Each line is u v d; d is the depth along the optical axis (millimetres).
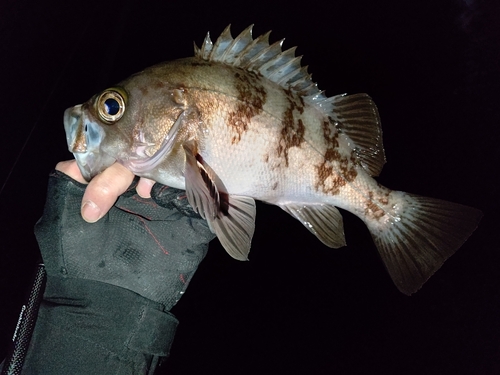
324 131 243
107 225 208
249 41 229
